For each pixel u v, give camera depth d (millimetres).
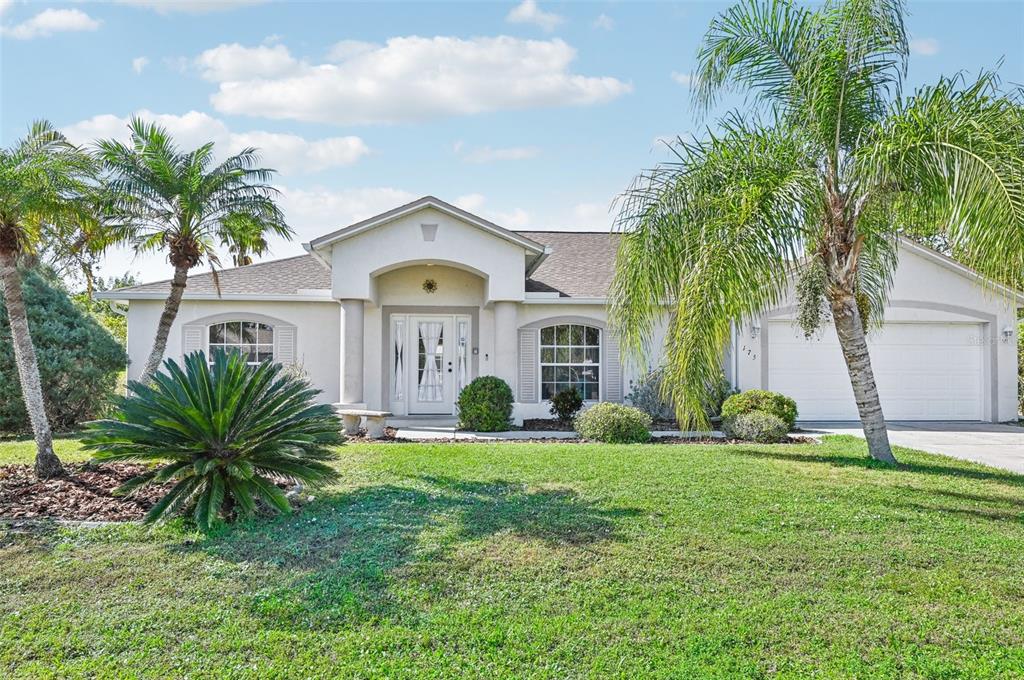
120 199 11297
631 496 7473
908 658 3789
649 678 3596
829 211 9406
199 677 3596
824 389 16797
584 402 16766
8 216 8555
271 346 16734
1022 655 3828
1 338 13094
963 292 17078
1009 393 16984
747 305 7922
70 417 14297
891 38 8531
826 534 6082
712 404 12852
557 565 5230
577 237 21516
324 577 5004
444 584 4867
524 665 3729
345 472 8859
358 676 3615
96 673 3633
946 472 9125
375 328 16875
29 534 6035
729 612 4383
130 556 5484
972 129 7070
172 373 7137
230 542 5848
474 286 17109
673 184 9188
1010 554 5555
